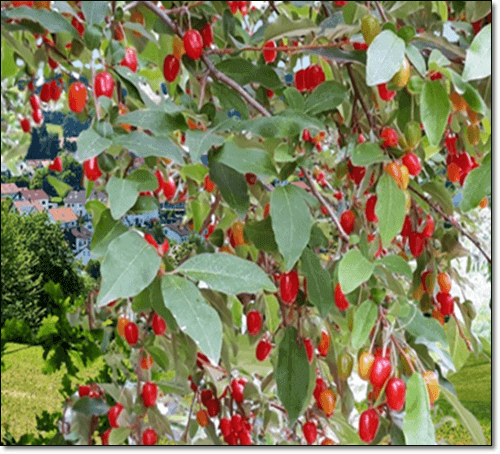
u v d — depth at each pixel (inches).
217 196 52.2
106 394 61.1
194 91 50.2
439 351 42.8
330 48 37.4
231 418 52.7
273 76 39.6
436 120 31.3
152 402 47.9
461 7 46.9
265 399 55.4
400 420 37.6
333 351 42.3
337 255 40.6
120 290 27.0
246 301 51.2
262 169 33.5
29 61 49.8
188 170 54.2
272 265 45.1
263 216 52.9
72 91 35.4
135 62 38.4
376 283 34.8
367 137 45.9
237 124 34.1
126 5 37.7
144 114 31.8
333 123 54.9
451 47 35.3
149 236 31.7
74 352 65.3
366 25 33.3
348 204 52.7
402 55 29.7
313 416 48.4
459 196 60.6
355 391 83.5
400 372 33.9
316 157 75.9
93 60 32.5
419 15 49.6
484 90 37.2
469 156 49.1
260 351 45.3
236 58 39.3
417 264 46.7
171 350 52.0
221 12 47.6
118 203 29.0
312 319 42.8
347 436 46.8
